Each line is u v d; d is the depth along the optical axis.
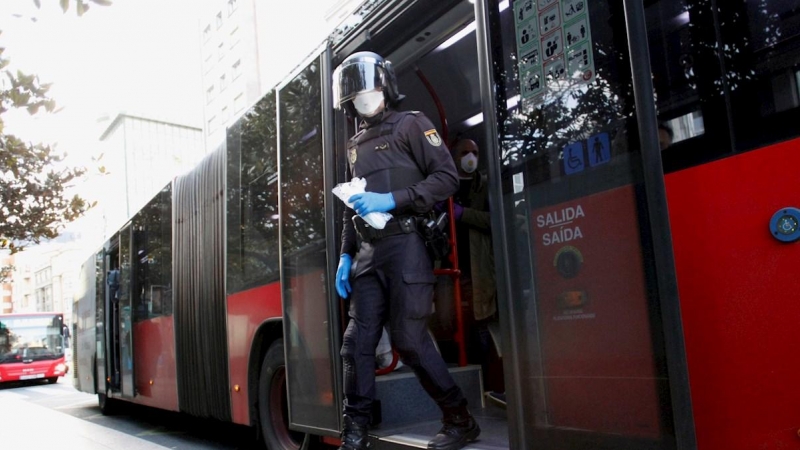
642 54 2.22
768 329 1.91
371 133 3.52
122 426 9.41
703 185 2.08
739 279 1.98
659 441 2.12
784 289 1.88
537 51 2.66
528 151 2.67
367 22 3.83
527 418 2.60
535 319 2.59
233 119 5.94
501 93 2.83
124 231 9.73
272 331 5.09
